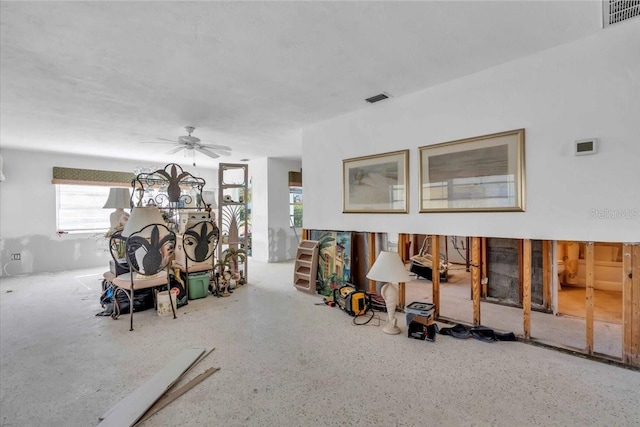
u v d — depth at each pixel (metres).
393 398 1.92
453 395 1.95
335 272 4.16
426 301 3.88
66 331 3.06
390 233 3.60
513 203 2.68
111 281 3.47
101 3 1.82
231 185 4.98
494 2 1.90
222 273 4.52
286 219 7.65
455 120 3.01
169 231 3.39
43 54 2.42
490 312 3.45
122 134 4.87
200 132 4.85
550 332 2.85
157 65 2.64
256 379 2.16
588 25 2.16
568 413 1.76
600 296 3.84
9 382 2.15
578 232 2.40
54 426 1.71
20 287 4.91
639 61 2.14
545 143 2.52
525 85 2.60
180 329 3.11
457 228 3.04
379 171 3.66
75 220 6.63
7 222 5.80
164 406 1.87
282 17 2.00
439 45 2.40
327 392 2.00
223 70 2.76
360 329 3.08
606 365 2.30
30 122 4.20
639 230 2.19
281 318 3.41
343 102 3.61
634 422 1.68
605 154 2.28
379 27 2.14
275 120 4.27
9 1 1.78
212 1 1.82
